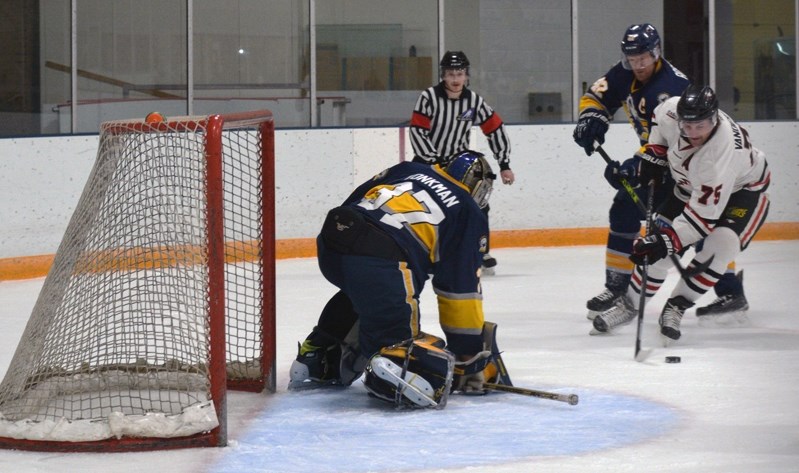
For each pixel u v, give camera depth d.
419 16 22.69
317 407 8.36
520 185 21.36
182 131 7.27
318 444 7.17
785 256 19.20
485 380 8.67
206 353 7.19
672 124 10.85
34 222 17.69
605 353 10.72
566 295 14.99
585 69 23.41
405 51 22.75
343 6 22.45
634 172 11.48
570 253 20.31
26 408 7.41
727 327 12.27
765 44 23.77
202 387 7.43
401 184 8.27
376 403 8.45
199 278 7.46
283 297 14.98
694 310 13.57
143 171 7.58
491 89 23.27
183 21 21.84
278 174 20.03
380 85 22.77
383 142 20.77
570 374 9.63
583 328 12.29
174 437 7.05
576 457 6.80
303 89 22.45
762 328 12.16
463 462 6.70
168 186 7.51
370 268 7.96
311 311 13.67
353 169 20.61
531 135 21.36
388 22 22.61
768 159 22.06
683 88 12.05
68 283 7.79
